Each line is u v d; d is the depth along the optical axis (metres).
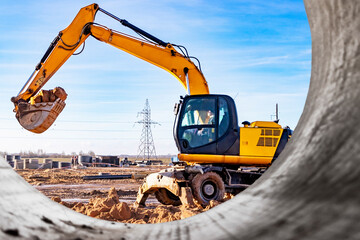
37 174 29.12
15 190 1.35
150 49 12.02
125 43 11.95
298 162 1.20
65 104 11.09
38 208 1.37
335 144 1.02
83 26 11.91
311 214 0.79
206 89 12.20
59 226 1.31
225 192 10.44
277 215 0.94
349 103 1.13
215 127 9.88
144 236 1.47
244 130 10.02
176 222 1.71
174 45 12.25
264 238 0.84
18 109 11.00
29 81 11.76
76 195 14.36
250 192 1.45
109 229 1.56
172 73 12.17
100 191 15.40
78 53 12.12
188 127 9.89
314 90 1.58
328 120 1.19
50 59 11.69
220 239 1.07
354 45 1.29
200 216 1.67
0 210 1.09
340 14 1.38
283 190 1.10
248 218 1.12
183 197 9.18
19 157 51.56
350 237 0.60
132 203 12.23
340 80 1.30
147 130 99.12
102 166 64.06
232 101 10.04
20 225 1.11
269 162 10.04
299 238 0.72
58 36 11.72
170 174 9.92
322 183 0.90
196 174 9.87
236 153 9.93
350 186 0.76
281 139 10.14
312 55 1.78
